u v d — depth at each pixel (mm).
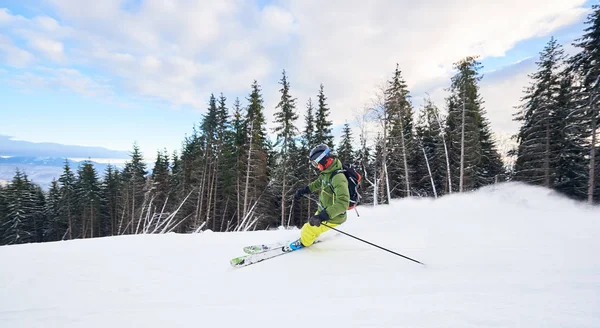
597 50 13586
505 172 25000
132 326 1556
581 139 15969
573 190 17484
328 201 3232
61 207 35219
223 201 27609
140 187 32719
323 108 25266
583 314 1317
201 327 1487
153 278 2492
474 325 1274
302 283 2162
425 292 1780
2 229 33719
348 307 1613
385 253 2811
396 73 21797
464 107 20016
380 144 21188
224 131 26859
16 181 35125
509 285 1799
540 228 3439
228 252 3336
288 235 4277
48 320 1687
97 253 3307
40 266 2840
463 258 2500
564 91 16875
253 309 1692
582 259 2277
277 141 23891
